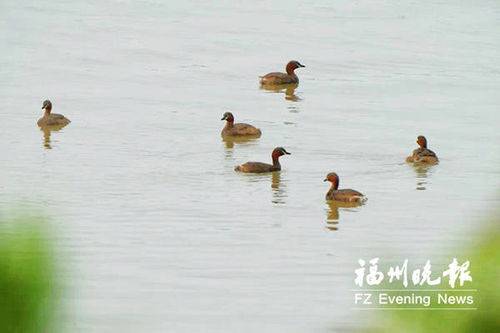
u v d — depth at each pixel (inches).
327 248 1187.9
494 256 428.5
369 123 1935.3
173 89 2244.1
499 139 1808.6
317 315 963.3
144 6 3309.5
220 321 946.1
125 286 1035.9
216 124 1916.8
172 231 1244.5
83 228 1239.5
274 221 1301.7
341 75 2431.1
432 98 2176.4
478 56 2647.6
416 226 1277.1
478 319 416.2
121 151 1684.3
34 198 1380.4
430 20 3166.8
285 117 1988.2
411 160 1626.5
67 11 3164.4
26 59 2513.5
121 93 2185.0
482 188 1476.4
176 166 1588.3
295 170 1578.5
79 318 934.4
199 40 2817.4
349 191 1393.9
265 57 2628.0
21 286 398.0
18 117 1943.9
